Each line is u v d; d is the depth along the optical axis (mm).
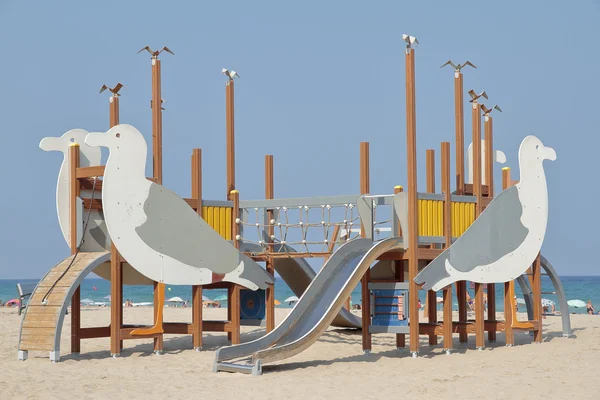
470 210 15750
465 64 16281
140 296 75688
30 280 194750
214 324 16234
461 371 12594
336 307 13430
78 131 15805
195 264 15406
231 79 17328
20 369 13117
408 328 14328
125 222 14438
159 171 15266
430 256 14711
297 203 16281
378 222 15328
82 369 13141
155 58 15492
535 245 16406
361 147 15477
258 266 16531
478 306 15422
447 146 15086
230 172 17125
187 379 11875
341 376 12102
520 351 15180
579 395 10273
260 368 12281
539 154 16578
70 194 15102
